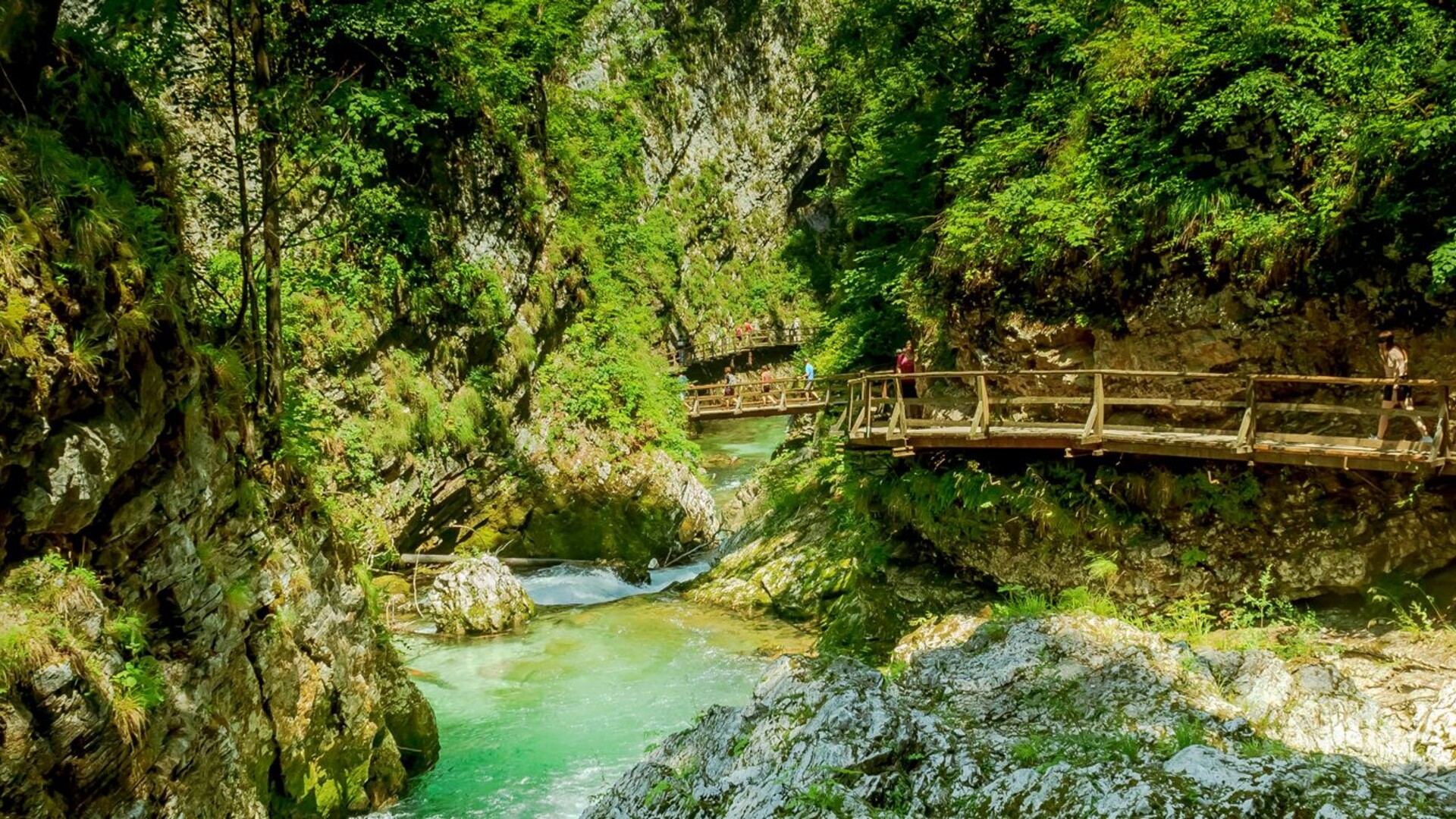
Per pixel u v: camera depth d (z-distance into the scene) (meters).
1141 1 13.05
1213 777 5.81
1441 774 6.44
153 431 6.21
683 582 17.53
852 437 12.93
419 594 16.11
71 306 5.48
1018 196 12.91
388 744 9.41
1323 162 10.41
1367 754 6.95
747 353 40.31
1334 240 10.15
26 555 5.34
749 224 44.31
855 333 19.42
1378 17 10.70
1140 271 11.76
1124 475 11.23
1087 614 9.48
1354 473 9.95
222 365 7.49
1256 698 7.70
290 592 8.06
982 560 12.48
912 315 15.40
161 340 6.42
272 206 9.31
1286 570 10.34
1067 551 11.66
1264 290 10.73
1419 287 9.71
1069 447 10.99
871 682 7.89
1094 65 13.27
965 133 16.73
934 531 12.88
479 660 13.24
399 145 17.41
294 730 7.90
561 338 23.22
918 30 17.61
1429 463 8.67
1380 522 9.82
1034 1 15.08
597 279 25.03
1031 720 7.69
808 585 14.89
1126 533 11.20
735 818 6.33
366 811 8.96
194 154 10.15
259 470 8.14
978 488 12.09
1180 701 7.59
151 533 6.30
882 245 20.44
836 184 32.81
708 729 7.68
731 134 43.47
